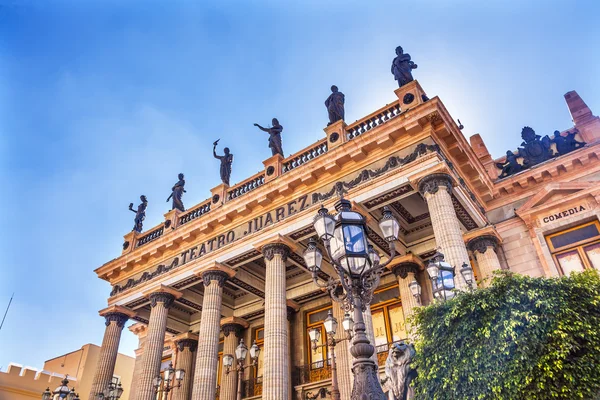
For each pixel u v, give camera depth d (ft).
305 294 94.07
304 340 92.84
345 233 32.83
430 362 32.07
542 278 30.66
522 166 81.41
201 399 72.08
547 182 76.59
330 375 85.20
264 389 65.05
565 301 28.81
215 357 77.25
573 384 26.58
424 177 63.98
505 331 28.91
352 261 31.78
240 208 84.43
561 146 78.59
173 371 86.69
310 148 82.02
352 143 72.33
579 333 27.55
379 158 71.20
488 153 88.74
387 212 36.01
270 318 70.44
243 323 103.04
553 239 73.15
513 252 75.00
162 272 93.76
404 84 75.36
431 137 66.90
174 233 93.15
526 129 83.61
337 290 87.86
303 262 83.15
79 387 139.23
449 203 61.41
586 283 29.30
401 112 69.92
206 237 89.97
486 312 30.81
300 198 78.28
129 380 164.04
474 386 29.58
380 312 85.35
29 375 129.08
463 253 57.21
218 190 93.20
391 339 81.56
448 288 45.06
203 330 78.84
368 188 68.95
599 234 69.31
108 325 97.86
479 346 30.04
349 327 52.60
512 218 77.30
